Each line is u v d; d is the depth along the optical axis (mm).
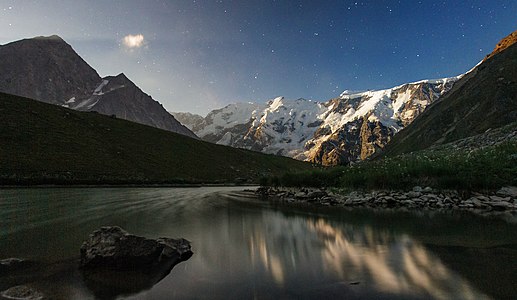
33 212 19625
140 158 115188
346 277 7320
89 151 98312
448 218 16891
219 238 12203
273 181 46312
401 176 27797
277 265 8430
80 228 13805
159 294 6324
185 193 45438
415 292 6289
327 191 33812
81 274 7613
